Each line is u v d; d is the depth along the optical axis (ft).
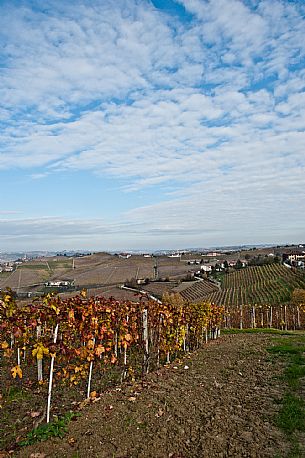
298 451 14.64
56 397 21.77
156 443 15.44
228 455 14.56
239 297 184.14
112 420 17.71
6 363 30.09
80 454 14.46
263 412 18.99
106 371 28.53
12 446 15.25
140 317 32.86
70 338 27.35
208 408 19.58
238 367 30.09
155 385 24.27
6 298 21.40
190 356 37.19
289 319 100.22
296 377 25.73
